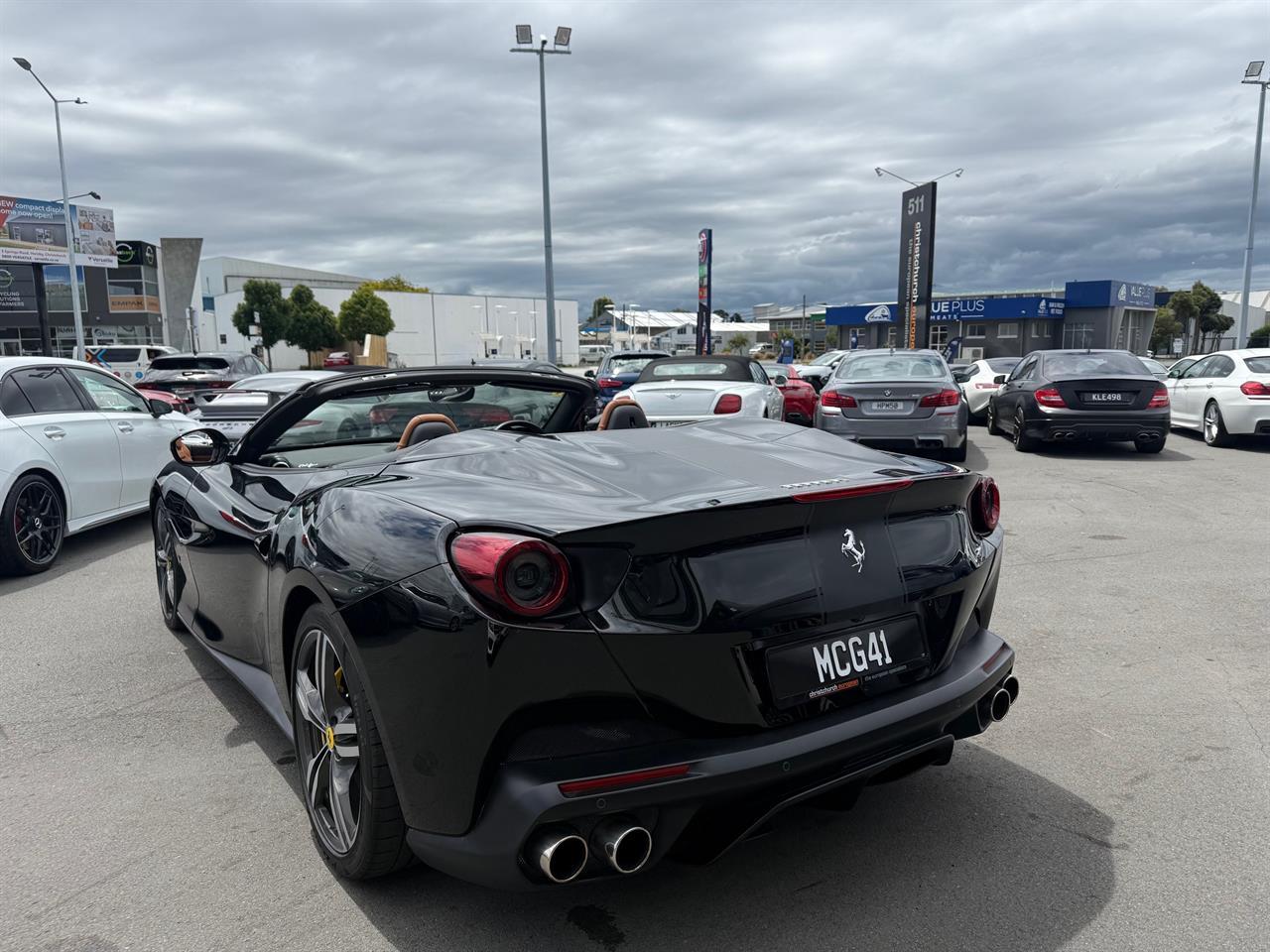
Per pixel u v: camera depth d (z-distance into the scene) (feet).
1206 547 20.10
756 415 28.99
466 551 6.10
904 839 8.28
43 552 19.44
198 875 7.82
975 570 8.00
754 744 6.35
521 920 7.13
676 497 6.81
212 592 11.35
